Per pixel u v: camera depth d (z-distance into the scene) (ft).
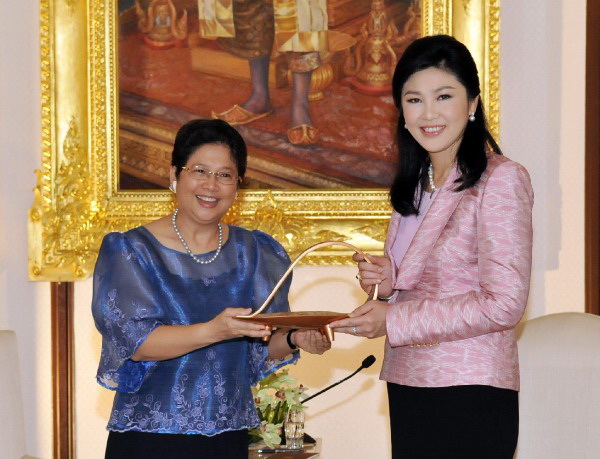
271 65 14.19
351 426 14.17
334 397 14.19
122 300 8.45
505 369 7.78
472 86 8.04
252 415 8.86
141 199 14.14
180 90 14.19
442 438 7.72
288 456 11.14
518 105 14.23
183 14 14.17
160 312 8.44
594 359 9.30
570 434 9.30
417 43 8.10
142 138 14.19
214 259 8.84
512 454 7.86
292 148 14.21
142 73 14.19
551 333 9.69
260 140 14.20
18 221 14.08
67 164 14.07
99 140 14.16
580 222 13.99
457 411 7.69
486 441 7.64
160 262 8.67
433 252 7.91
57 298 14.02
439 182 8.37
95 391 14.10
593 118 13.79
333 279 14.17
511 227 7.63
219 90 14.19
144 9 14.16
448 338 7.69
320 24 14.17
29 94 14.14
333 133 14.21
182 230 8.88
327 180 14.21
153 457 8.34
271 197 14.12
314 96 14.21
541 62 14.19
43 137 14.05
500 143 14.21
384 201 14.14
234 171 8.80
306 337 8.98
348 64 14.21
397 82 8.21
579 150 13.97
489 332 7.67
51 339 14.05
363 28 14.21
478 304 7.57
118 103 14.17
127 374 8.47
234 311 7.99
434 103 7.98
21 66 14.11
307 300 14.15
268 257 9.25
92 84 14.12
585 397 9.29
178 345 8.18
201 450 8.41
